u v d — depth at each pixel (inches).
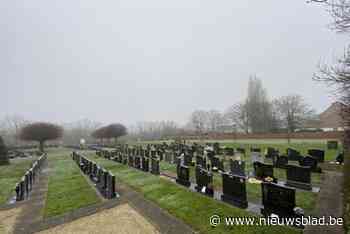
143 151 816.3
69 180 493.0
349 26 199.5
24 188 379.2
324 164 479.2
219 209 250.5
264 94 2126.0
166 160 671.8
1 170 721.6
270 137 1612.9
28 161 1005.8
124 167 618.2
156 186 378.9
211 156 554.3
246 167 504.7
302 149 772.0
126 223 241.1
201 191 323.0
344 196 211.9
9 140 2212.1
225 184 284.7
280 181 370.6
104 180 362.9
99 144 2006.6
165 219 243.0
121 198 327.0
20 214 290.7
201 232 206.8
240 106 2313.0
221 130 2608.3
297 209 212.2
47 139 1601.9
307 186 317.1
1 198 378.6
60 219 263.7
